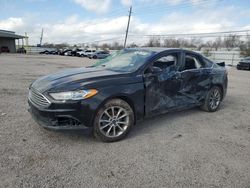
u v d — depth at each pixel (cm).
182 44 5406
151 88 408
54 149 338
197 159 326
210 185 269
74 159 313
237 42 4778
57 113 333
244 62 2208
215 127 455
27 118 461
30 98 384
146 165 305
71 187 255
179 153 342
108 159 317
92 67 475
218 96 565
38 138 372
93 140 374
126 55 475
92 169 291
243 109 598
